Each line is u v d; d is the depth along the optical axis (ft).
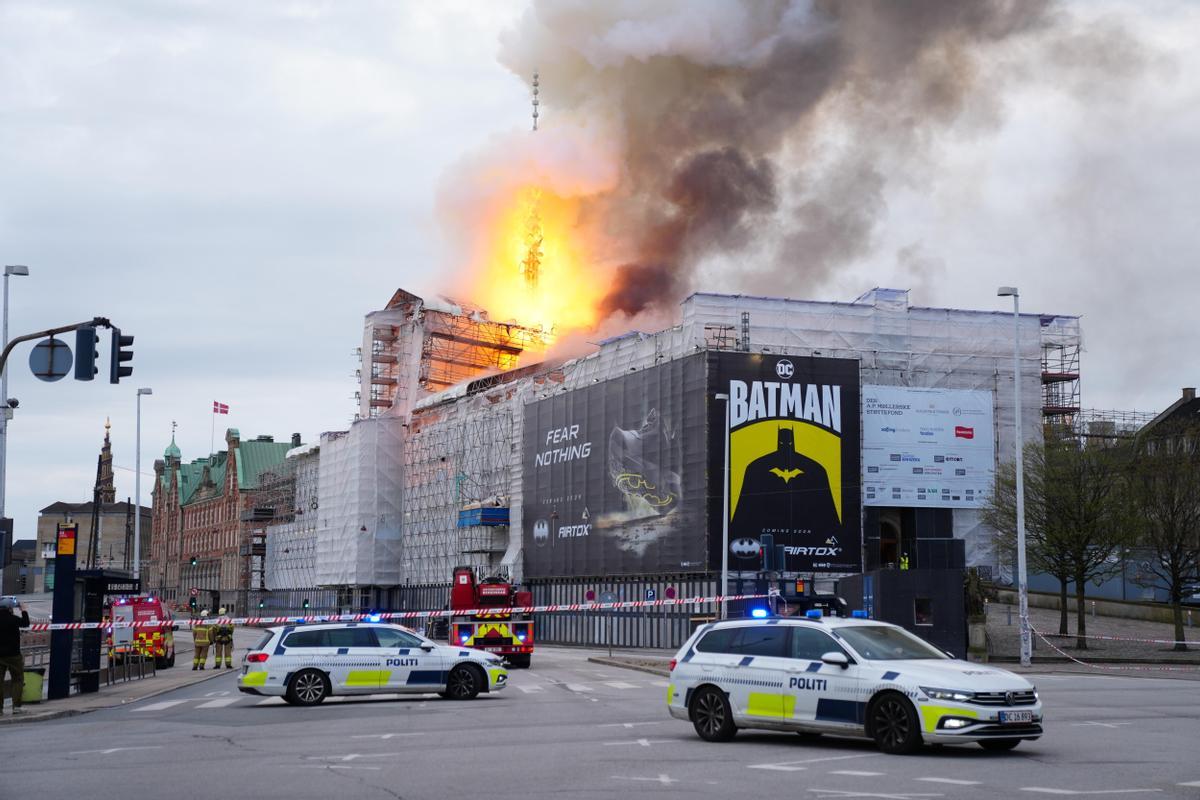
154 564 618.03
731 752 53.31
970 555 235.81
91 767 50.60
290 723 70.95
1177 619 162.61
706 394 216.95
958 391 235.61
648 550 231.09
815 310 241.14
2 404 125.80
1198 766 47.67
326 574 380.17
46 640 175.11
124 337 84.79
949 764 48.42
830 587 217.56
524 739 59.57
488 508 290.76
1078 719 68.23
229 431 513.45
